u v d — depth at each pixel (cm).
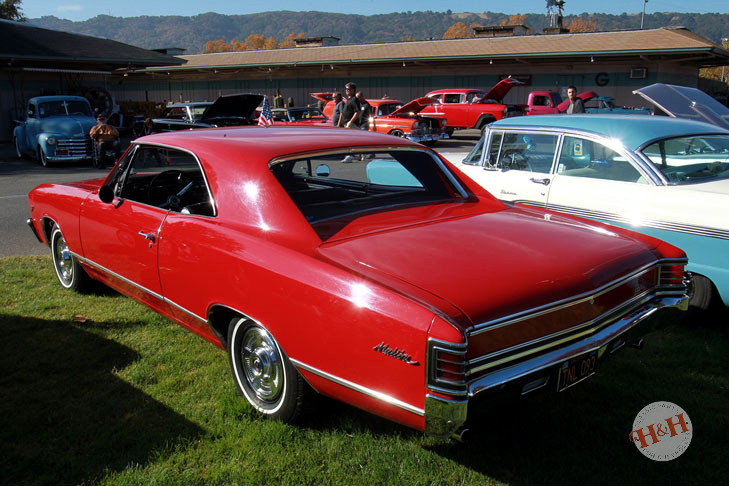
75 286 477
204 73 3869
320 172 324
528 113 2205
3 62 2348
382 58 2998
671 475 254
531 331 228
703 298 404
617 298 264
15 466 259
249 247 279
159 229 335
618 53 2491
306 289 250
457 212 323
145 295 367
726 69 6794
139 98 4200
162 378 343
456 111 2234
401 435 284
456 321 208
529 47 2795
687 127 482
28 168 1433
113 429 288
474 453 270
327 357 246
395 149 348
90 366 356
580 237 288
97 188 438
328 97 2647
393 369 223
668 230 413
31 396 319
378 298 226
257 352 295
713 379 338
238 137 340
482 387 212
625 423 295
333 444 275
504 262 248
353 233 279
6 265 571
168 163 356
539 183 507
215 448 273
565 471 257
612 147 461
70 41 2567
